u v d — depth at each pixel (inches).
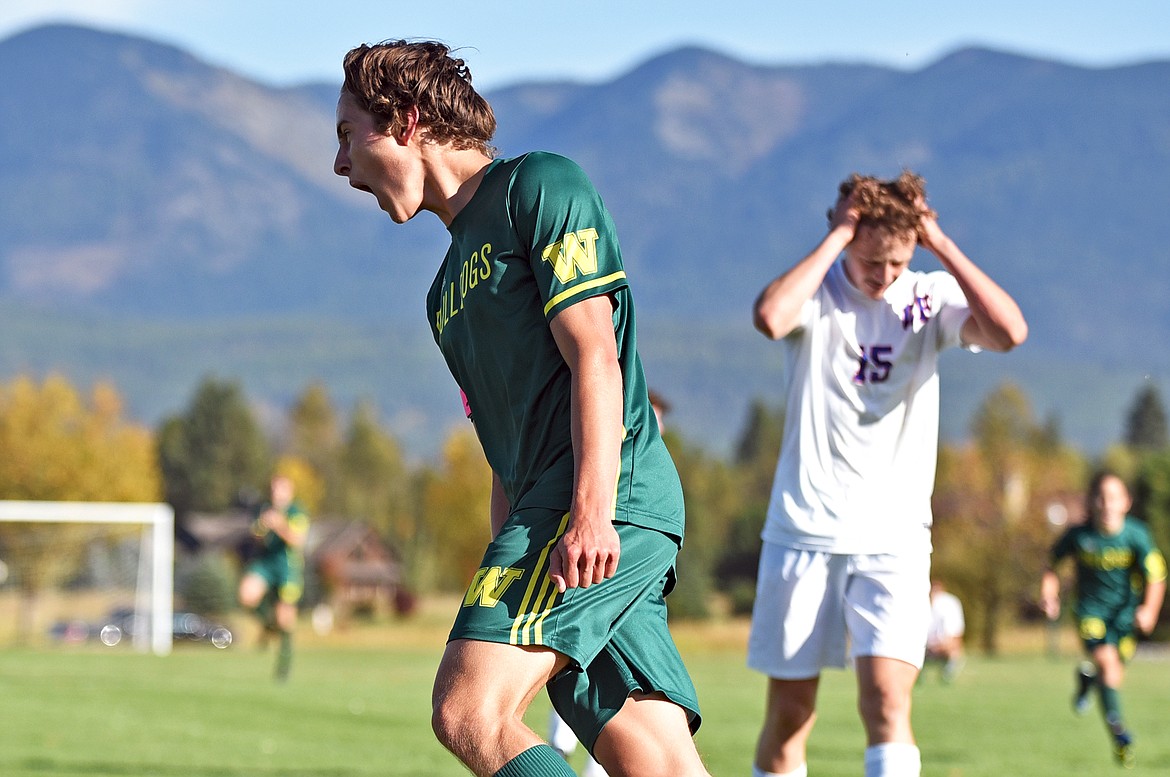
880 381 598.9
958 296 612.7
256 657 2701.8
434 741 1120.2
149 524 4303.6
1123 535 1264.8
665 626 389.4
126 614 5275.6
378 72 388.8
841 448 599.5
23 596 4335.6
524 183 379.6
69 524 4320.9
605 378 361.1
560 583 351.3
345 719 1294.3
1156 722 1477.6
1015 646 5821.9
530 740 344.2
